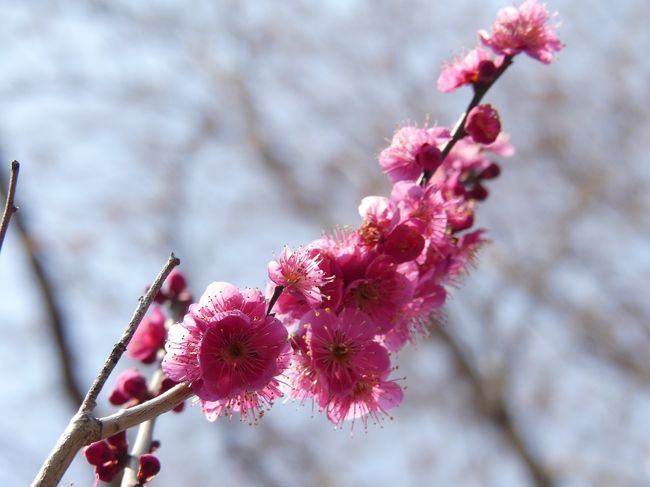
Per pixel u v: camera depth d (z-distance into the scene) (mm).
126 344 394
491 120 473
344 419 435
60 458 381
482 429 1625
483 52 486
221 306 413
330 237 444
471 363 1659
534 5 483
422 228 446
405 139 473
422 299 450
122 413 392
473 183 509
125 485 441
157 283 400
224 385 406
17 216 1391
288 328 429
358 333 425
